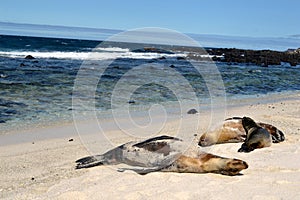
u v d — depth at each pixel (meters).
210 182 5.41
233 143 8.12
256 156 6.98
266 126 8.45
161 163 6.02
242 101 15.77
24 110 11.68
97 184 5.33
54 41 66.50
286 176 5.75
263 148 7.66
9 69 23.06
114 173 5.85
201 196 4.88
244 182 5.45
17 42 54.50
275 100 16.80
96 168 6.15
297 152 7.34
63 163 6.73
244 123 8.20
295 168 6.20
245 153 7.23
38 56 34.12
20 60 29.45
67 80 19.22
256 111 13.04
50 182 5.64
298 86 24.11
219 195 4.91
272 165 6.36
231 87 20.94
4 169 6.38
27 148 7.82
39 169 6.38
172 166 5.98
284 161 6.63
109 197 4.82
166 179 5.54
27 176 6.00
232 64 41.44
